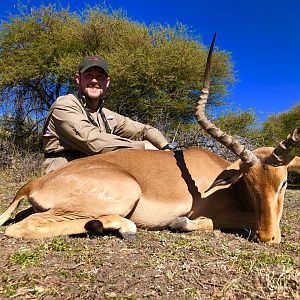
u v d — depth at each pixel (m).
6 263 3.28
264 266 3.30
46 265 3.22
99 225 4.02
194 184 4.71
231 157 11.77
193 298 2.70
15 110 19.00
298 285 2.91
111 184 4.23
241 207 4.74
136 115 18.17
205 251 3.66
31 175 13.10
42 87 20.11
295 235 4.52
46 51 19.00
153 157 4.72
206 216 4.77
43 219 4.09
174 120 18.36
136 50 18.42
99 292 2.75
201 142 13.20
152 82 18.17
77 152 5.34
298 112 15.44
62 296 2.71
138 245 3.79
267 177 4.11
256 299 2.72
